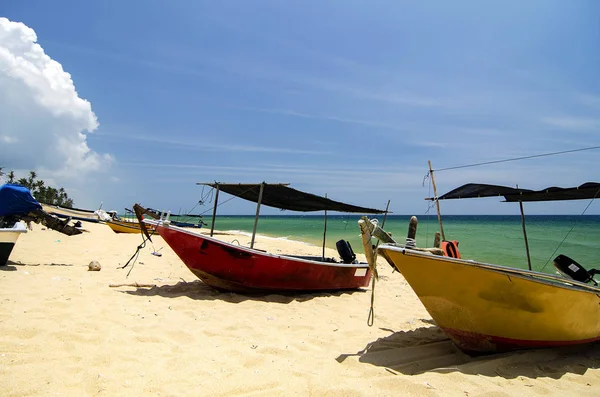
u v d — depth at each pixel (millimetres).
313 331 5262
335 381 3414
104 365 3467
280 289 7738
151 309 5660
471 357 4375
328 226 53438
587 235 30578
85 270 8680
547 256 17812
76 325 4539
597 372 4004
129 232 22094
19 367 3234
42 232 17469
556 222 60188
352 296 8180
